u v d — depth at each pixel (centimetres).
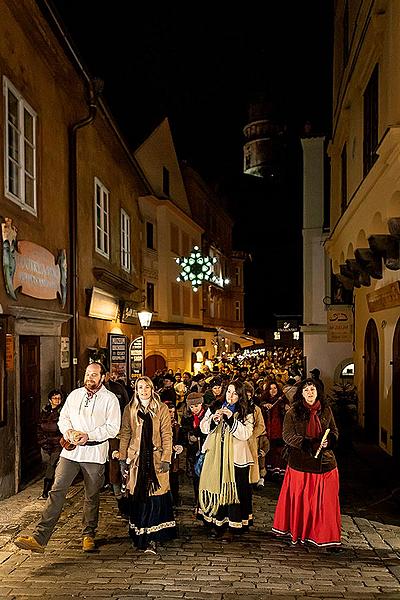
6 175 898
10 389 877
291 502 677
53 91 1165
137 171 1906
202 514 707
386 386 1271
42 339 1109
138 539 639
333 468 666
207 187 3809
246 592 536
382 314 1309
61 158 1213
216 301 4216
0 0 883
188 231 3369
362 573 591
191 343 3002
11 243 887
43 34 1045
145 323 1694
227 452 690
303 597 527
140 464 639
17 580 560
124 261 1830
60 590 537
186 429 977
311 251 2220
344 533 736
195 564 606
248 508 702
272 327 7019
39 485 952
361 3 1170
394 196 875
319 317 2202
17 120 973
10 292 880
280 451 1042
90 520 643
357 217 1234
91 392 636
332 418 675
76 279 1257
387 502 906
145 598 520
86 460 629
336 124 1680
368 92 1181
